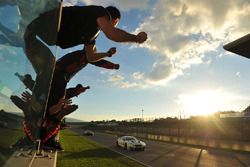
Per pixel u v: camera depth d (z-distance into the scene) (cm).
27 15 133
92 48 194
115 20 187
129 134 8231
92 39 186
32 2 135
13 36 128
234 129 3884
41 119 144
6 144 118
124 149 3123
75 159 1923
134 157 2320
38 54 139
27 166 134
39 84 140
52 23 142
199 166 1919
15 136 125
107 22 168
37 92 139
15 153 124
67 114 207
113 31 165
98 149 2877
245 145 3366
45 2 139
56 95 197
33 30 136
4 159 116
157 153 2755
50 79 144
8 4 128
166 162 2052
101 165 1711
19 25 131
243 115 3772
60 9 145
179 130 5362
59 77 197
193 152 2970
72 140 4288
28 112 135
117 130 9869
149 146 3797
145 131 7025
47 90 144
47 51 142
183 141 4891
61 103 197
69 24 172
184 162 2094
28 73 134
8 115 121
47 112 196
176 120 6000
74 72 206
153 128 6531
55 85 195
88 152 2506
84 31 176
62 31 175
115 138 5669
